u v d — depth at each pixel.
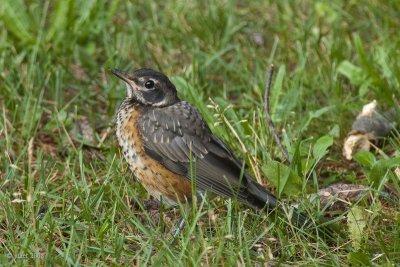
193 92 12.76
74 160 12.00
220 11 16.25
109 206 10.77
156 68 15.19
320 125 13.16
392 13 16.66
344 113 13.56
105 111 13.95
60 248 9.98
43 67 14.37
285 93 13.77
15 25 15.19
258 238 9.63
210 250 9.42
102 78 14.97
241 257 9.13
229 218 9.88
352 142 12.45
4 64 14.58
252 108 13.27
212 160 10.58
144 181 10.84
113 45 15.62
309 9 16.80
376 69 14.84
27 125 12.95
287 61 15.12
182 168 10.60
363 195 10.64
